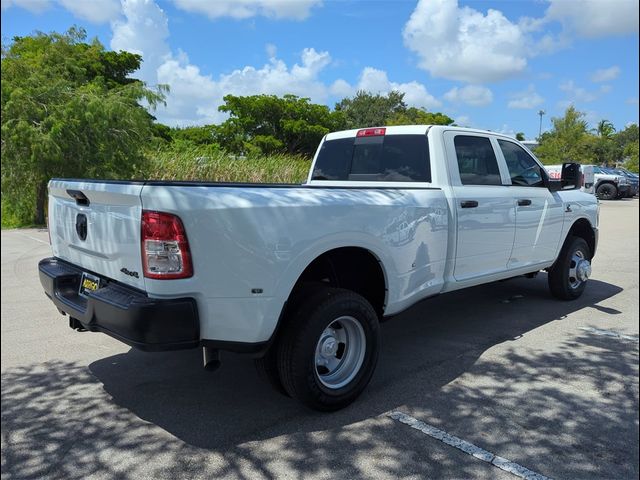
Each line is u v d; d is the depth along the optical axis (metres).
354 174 5.45
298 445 3.25
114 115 15.40
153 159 16.92
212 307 3.09
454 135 4.96
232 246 3.08
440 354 4.79
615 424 3.50
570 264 6.52
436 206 4.40
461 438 3.32
